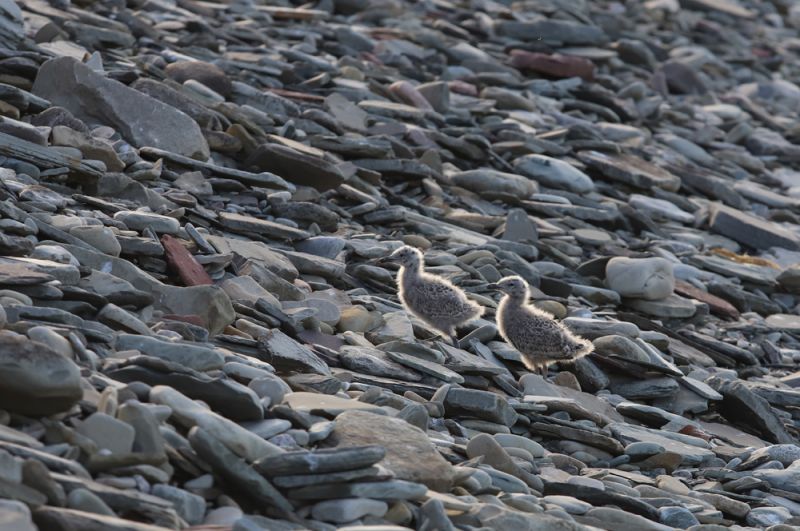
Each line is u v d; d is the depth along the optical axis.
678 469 11.81
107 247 11.62
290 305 12.56
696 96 31.70
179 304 11.08
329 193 17.16
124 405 7.88
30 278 9.76
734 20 40.12
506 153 21.94
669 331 16.23
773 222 23.31
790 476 11.53
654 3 37.78
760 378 15.62
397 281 13.22
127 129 15.77
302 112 19.97
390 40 27.02
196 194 14.93
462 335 13.85
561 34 31.11
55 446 7.53
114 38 20.11
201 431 7.93
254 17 26.17
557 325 13.00
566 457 11.03
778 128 30.62
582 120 25.92
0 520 6.38
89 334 9.24
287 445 8.59
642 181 22.48
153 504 7.29
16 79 16.22
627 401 13.42
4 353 7.54
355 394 10.66
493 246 16.89
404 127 20.69
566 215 20.06
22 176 12.98
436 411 10.97
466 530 8.34
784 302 19.45
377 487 8.15
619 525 9.59
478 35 30.53
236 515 7.68
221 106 17.75
